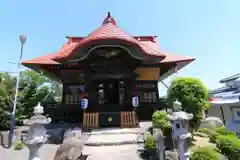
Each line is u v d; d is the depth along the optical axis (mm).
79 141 8180
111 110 14594
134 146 9742
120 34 13047
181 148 6684
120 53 14109
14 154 9305
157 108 16203
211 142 8945
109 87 16344
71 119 16234
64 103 17578
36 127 6590
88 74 14617
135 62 14547
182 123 6848
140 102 17453
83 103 13742
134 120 13289
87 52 13648
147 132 10641
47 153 9398
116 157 8461
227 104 16031
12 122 10742
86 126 12906
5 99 11820
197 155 6613
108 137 10953
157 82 18047
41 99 18266
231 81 17922
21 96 13570
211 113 17734
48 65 17219
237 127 14812
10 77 13578
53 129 12430
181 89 8977
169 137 8508
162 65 17469
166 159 7516
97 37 12602
